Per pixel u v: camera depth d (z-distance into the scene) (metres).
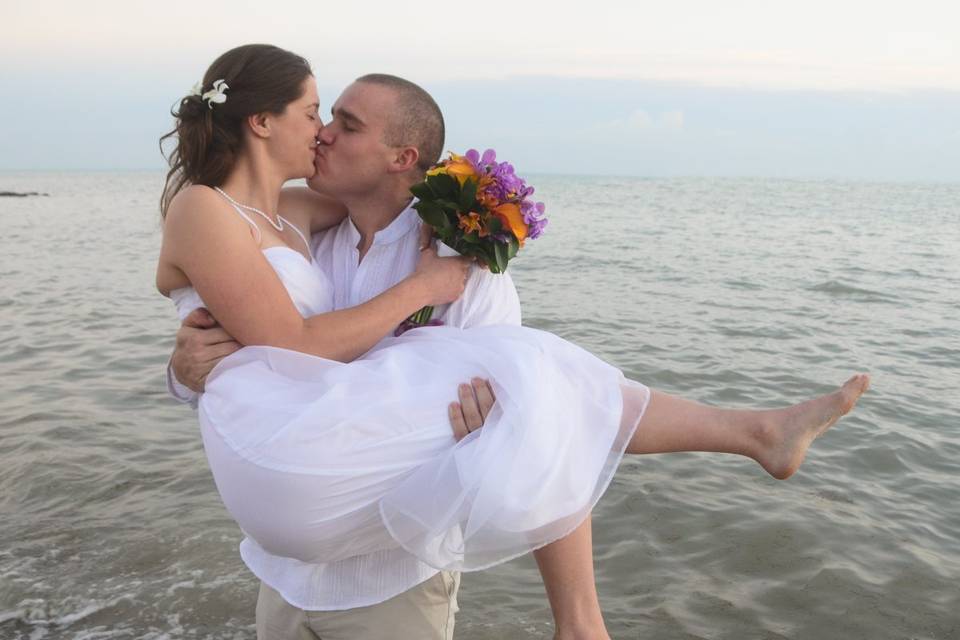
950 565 4.28
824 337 9.41
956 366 8.25
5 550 4.30
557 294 12.12
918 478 5.39
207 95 2.38
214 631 3.66
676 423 2.24
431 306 2.50
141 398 6.81
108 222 27.16
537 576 4.16
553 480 2.06
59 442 5.76
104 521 4.62
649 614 3.81
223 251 2.23
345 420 2.07
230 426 2.14
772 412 2.26
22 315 10.44
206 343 2.29
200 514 4.70
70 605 3.82
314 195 2.78
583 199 47.38
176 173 2.50
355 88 2.53
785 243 20.33
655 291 12.48
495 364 2.17
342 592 2.34
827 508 4.86
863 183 109.50
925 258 17.28
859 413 6.60
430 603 2.41
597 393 2.21
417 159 2.54
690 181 113.56
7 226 25.33
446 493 2.05
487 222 2.39
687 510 4.76
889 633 3.72
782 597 3.97
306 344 2.26
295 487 2.04
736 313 10.76
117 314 10.50
